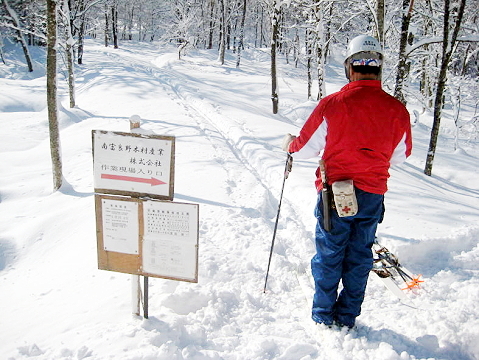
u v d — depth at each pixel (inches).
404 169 470.6
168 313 108.0
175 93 746.2
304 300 122.3
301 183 242.5
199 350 92.5
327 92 1082.7
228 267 139.8
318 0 746.8
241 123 487.8
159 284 125.6
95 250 168.7
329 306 100.5
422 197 238.2
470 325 100.9
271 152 338.6
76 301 126.1
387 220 182.9
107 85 791.7
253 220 190.5
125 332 96.7
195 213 94.3
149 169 94.6
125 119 512.1
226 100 707.4
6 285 158.9
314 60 944.9
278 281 133.0
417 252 152.3
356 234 95.3
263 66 1550.2
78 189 281.7
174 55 1606.8
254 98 908.0
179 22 1529.3
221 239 167.2
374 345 94.0
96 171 97.0
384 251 134.5
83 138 422.9
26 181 307.7
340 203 88.6
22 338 107.3
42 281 152.6
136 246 98.8
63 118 515.5
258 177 285.4
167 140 92.5
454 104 710.5
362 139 90.0
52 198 265.0
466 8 592.1
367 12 581.9
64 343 97.8
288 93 1014.4
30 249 193.0
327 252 96.3
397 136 92.2
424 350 92.9
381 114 89.7
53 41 259.0
